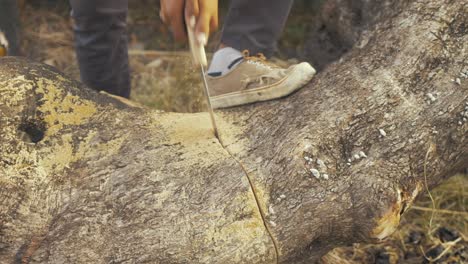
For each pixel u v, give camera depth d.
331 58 3.26
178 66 3.50
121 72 2.74
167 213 1.86
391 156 2.04
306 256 2.07
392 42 2.29
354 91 2.17
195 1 1.84
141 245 1.80
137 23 4.00
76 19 2.45
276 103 2.22
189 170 1.96
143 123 2.14
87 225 1.84
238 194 1.90
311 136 2.05
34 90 2.09
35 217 1.86
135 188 1.91
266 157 2.02
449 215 2.82
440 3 2.32
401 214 1.99
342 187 1.96
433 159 2.10
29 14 3.93
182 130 2.12
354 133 2.07
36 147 1.99
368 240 1.99
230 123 2.17
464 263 2.60
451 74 2.19
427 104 2.13
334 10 3.12
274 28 2.41
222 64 2.35
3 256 1.81
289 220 1.91
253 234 1.85
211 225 1.84
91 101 2.17
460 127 2.14
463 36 2.27
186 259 1.80
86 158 2.00
